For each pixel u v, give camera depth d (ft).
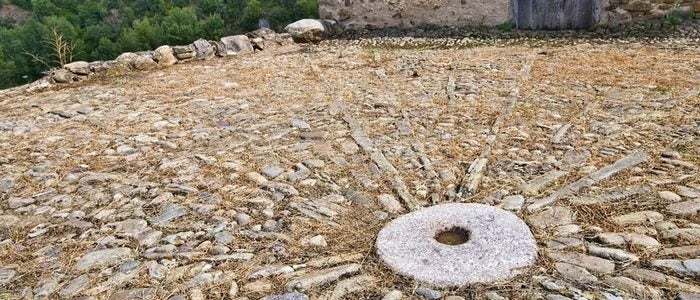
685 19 22.75
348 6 28.91
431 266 7.40
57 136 14.19
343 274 7.49
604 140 11.39
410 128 13.01
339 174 10.71
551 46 21.86
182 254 8.25
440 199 9.50
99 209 9.93
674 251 7.38
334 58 22.24
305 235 8.61
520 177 10.05
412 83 17.34
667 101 13.56
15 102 18.26
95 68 21.47
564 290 6.81
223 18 39.81
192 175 11.05
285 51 25.17
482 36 25.35
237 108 15.66
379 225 8.78
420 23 27.89
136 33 40.98
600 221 8.32
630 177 9.59
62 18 46.50
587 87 15.39
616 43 21.31
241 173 10.99
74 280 7.82
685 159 10.11
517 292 6.85
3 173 11.91
